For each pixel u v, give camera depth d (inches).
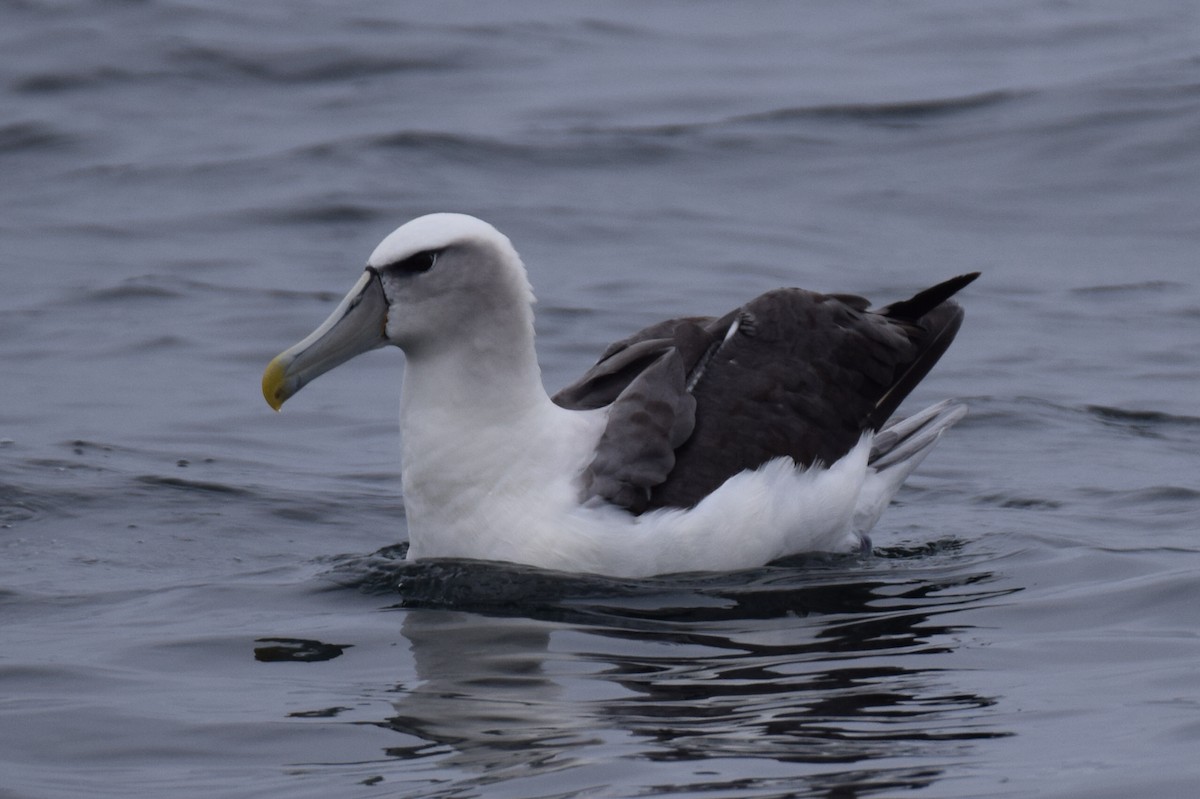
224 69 1188.5
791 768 328.8
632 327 760.3
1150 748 334.6
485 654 406.3
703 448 477.7
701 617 434.6
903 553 503.2
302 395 690.8
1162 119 1039.6
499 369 466.6
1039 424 645.9
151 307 793.6
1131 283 833.5
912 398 682.2
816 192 978.7
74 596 460.4
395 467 603.2
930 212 946.7
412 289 463.8
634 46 1279.5
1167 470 589.0
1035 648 403.5
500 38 1282.0
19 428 630.5
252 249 885.8
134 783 334.3
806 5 1413.6
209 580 475.2
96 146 1048.8
